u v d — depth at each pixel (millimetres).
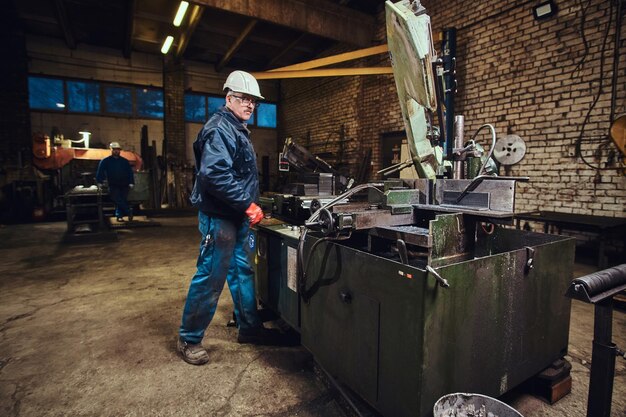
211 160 1666
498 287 1348
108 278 3477
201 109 9844
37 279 3432
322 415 1545
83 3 6441
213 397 1664
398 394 1250
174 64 9078
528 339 1512
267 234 2266
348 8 6434
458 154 1850
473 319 1280
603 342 980
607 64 3709
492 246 1967
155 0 6301
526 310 1479
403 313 1196
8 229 6312
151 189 8773
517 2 4430
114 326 2406
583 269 3559
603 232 3230
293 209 2178
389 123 6527
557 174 4164
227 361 1975
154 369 1891
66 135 8234
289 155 2803
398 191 1597
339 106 7887
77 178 7648
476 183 1485
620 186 3672
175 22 6512
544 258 1528
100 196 5625
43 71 7895
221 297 2949
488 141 4859
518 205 4555
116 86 8695
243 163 1889
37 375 1833
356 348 1439
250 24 6879
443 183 1638
